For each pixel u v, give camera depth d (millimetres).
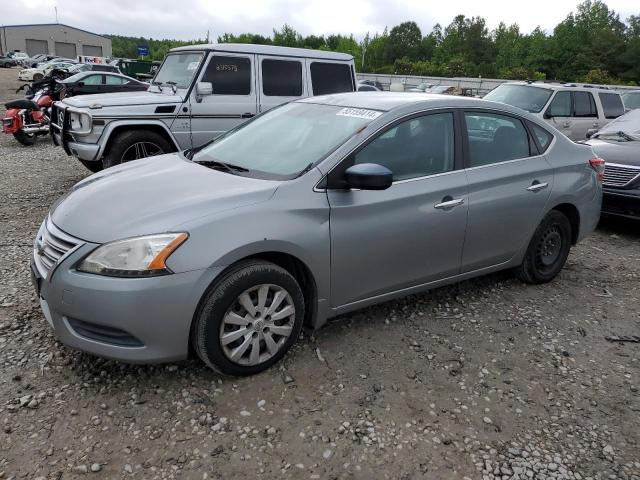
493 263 4297
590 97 10922
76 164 9766
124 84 19672
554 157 4574
